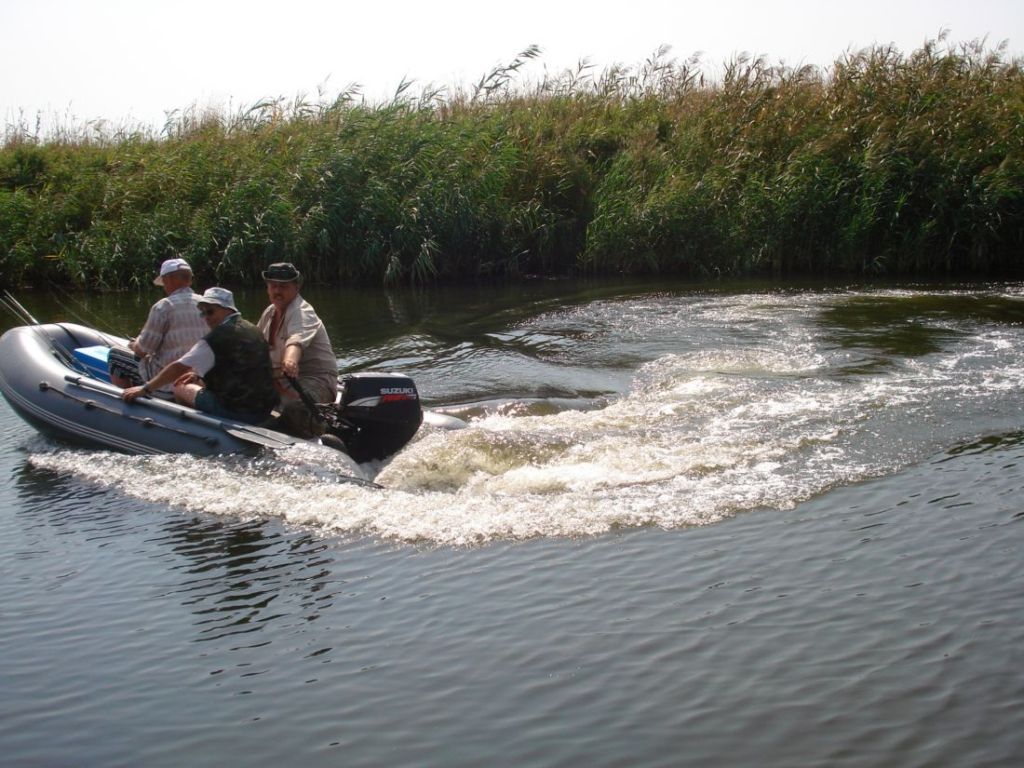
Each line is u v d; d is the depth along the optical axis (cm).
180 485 608
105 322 1246
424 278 1528
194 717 369
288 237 1498
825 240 1554
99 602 466
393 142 1585
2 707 379
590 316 1163
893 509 539
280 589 471
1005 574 457
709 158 1622
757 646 402
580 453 640
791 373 842
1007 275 1470
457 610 441
